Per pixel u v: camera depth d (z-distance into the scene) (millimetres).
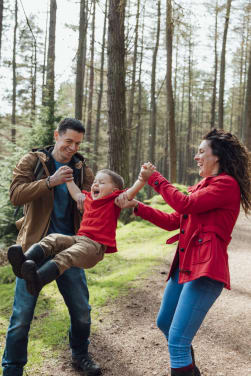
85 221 2648
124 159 9094
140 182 2502
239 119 41594
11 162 8219
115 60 8852
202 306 2291
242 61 35500
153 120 23797
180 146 47531
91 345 3654
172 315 2652
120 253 7098
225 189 2311
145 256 6785
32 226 2770
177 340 2293
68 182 2783
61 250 2520
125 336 3844
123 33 8844
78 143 2840
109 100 9008
